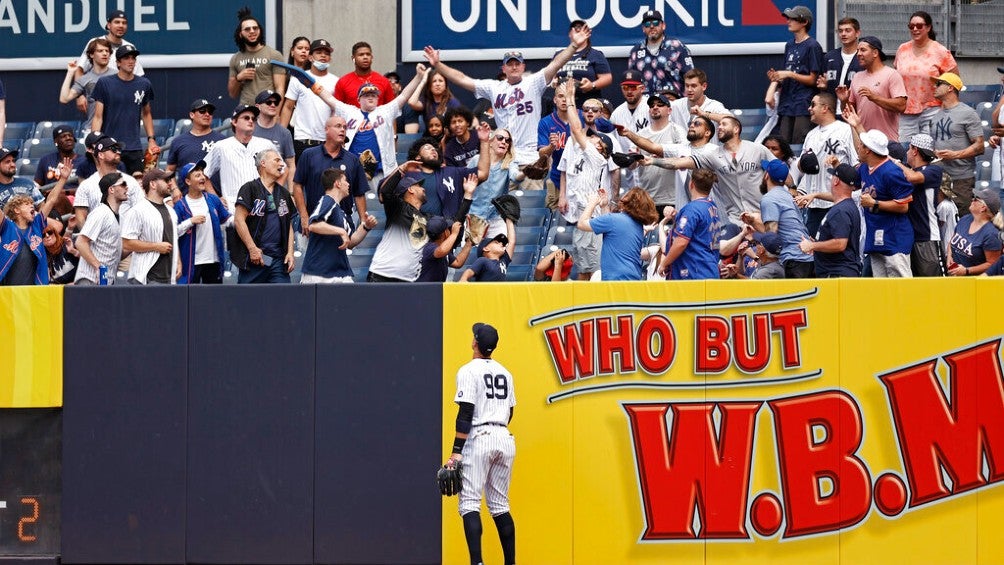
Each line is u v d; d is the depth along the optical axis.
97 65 62.03
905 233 43.19
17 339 40.31
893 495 37.81
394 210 45.66
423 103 60.62
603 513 38.47
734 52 64.75
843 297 38.09
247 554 39.69
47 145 66.00
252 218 45.50
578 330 38.75
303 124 58.00
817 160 46.78
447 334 39.25
